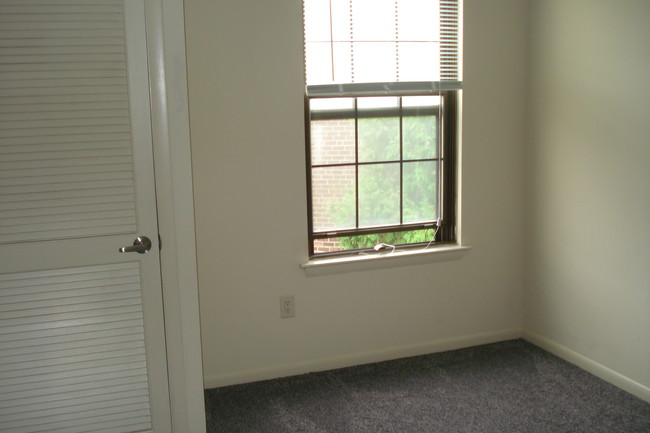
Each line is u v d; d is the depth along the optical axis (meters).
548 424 2.21
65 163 1.92
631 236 2.36
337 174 2.71
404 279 2.82
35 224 1.92
